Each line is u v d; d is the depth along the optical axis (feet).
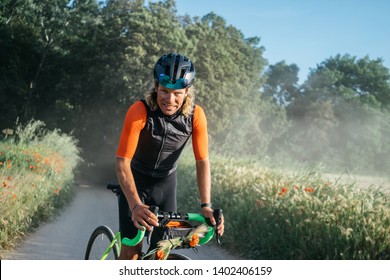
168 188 10.96
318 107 272.51
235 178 32.48
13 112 153.89
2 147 45.52
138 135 10.03
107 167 157.28
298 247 19.95
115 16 152.25
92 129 158.20
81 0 167.73
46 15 164.66
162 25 144.36
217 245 25.85
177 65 9.62
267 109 244.22
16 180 29.25
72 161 71.87
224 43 172.35
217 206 30.12
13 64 155.94
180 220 9.65
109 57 144.36
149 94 10.11
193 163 53.36
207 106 146.51
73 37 169.68
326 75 311.68
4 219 22.67
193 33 158.81
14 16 164.86
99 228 12.14
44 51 162.61
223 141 165.37
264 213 23.90
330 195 22.07
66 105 161.17
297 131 268.62
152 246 10.18
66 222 33.04
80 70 162.50
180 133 10.37
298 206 21.54
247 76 188.65
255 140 209.97
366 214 18.58
